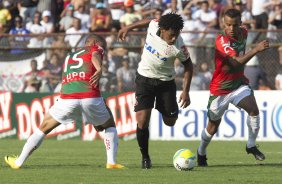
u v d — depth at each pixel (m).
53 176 27.86
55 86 53.41
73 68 29.75
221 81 32.09
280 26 61.19
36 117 52.69
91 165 32.88
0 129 53.25
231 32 31.06
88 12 64.31
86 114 30.00
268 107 50.75
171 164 33.59
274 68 51.88
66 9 63.97
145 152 30.92
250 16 61.47
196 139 51.44
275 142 49.88
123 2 62.75
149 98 30.30
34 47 53.50
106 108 30.23
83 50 30.06
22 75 53.81
